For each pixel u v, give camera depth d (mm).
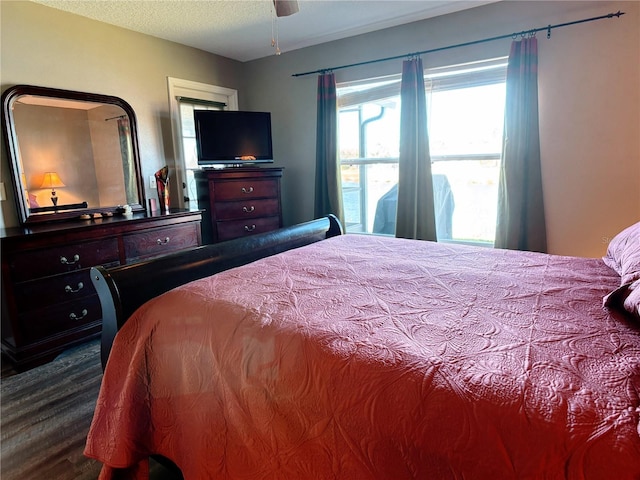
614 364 885
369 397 899
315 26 3404
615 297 1197
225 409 1148
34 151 2742
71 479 1526
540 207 2939
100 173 3121
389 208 3904
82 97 2988
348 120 3998
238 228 3721
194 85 3904
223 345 1172
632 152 2648
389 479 869
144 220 2912
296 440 1007
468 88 3275
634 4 2527
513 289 1423
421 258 1935
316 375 984
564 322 1120
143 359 1308
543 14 2812
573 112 2789
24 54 2678
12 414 1938
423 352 960
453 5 3039
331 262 1855
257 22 3262
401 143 3389
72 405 2018
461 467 782
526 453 728
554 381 824
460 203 3510
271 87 4250
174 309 1328
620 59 2605
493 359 920
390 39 3453
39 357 2430
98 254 2676
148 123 3523
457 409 805
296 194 4309
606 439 685
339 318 1178
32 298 2387
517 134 2906
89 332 2672
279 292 1412
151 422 1323
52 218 2824
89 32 3045
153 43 3516
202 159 3680
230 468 1141
